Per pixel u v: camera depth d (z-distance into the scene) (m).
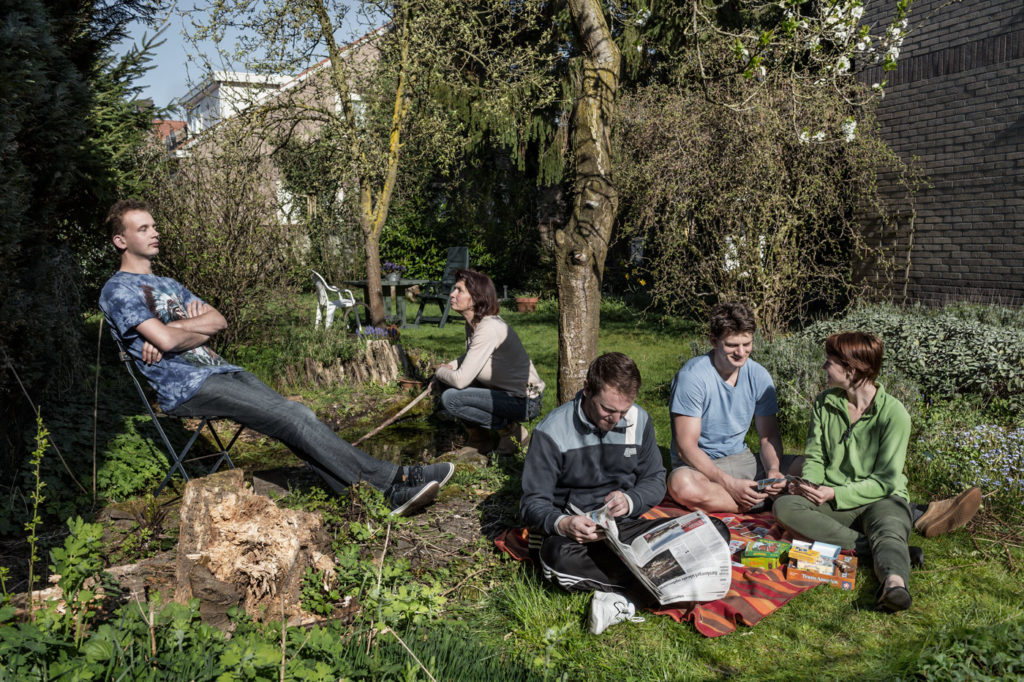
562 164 14.67
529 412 5.13
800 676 2.60
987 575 3.32
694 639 2.86
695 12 5.70
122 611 2.33
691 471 3.96
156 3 5.79
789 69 7.45
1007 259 7.77
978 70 7.91
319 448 3.81
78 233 5.53
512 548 3.53
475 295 4.96
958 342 6.36
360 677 2.35
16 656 1.98
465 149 14.72
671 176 8.12
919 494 4.36
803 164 7.65
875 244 9.23
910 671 2.56
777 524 3.75
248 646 2.22
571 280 4.98
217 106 10.52
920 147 8.64
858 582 3.26
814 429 3.75
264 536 2.80
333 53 9.15
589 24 4.83
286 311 8.27
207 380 3.71
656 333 11.03
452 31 9.88
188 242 7.29
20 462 4.05
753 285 7.53
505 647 2.77
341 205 11.61
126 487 4.20
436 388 5.48
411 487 3.95
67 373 5.02
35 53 3.58
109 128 6.00
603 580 3.09
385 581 2.89
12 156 3.31
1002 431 4.73
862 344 3.49
